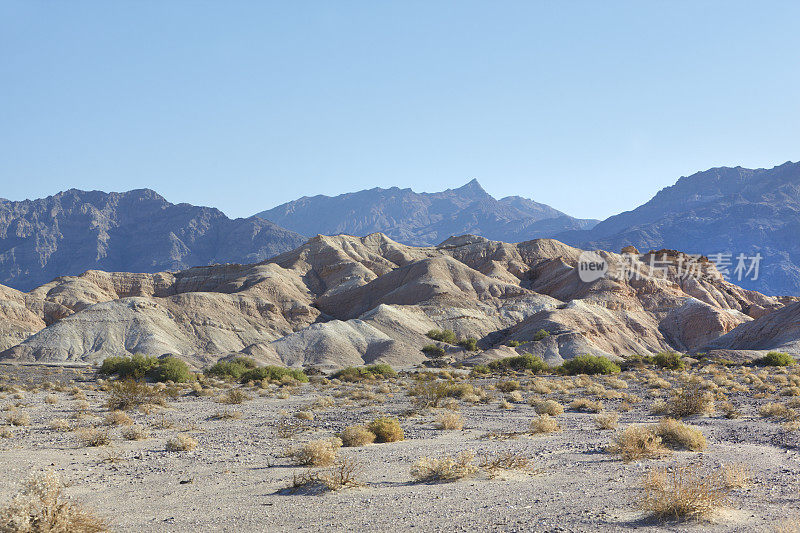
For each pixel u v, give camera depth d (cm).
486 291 18338
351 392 4828
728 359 9012
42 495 1010
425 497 1229
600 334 14262
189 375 7119
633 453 1617
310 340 12500
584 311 14812
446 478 1413
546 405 3073
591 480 1320
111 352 13125
